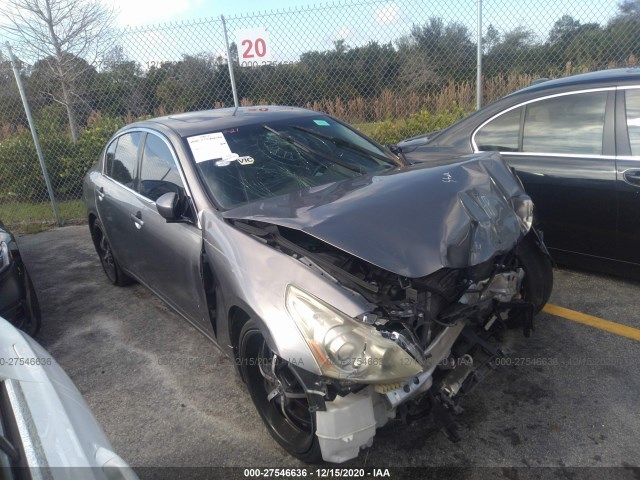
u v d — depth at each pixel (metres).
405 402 2.27
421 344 2.31
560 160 3.97
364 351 2.06
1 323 2.36
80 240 7.18
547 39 7.44
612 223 3.78
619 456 2.46
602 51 7.27
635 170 3.59
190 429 3.01
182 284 3.37
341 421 2.16
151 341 4.09
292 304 2.28
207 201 3.09
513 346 3.40
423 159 4.34
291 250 2.53
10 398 1.69
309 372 2.18
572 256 4.10
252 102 8.18
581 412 2.77
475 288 2.52
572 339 3.42
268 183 3.24
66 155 8.77
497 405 2.89
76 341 4.23
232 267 2.63
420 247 2.29
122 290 5.18
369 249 2.26
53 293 5.31
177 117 4.06
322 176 3.36
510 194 2.91
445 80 7.99
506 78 7.68
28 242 7.36
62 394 1.86
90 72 10.05
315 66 8.05
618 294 3.93
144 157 3.94
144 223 3.71
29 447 1.47
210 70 8.16
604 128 3.80
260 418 3.04
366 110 8.25
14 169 8.81
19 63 8.12
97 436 1.73
